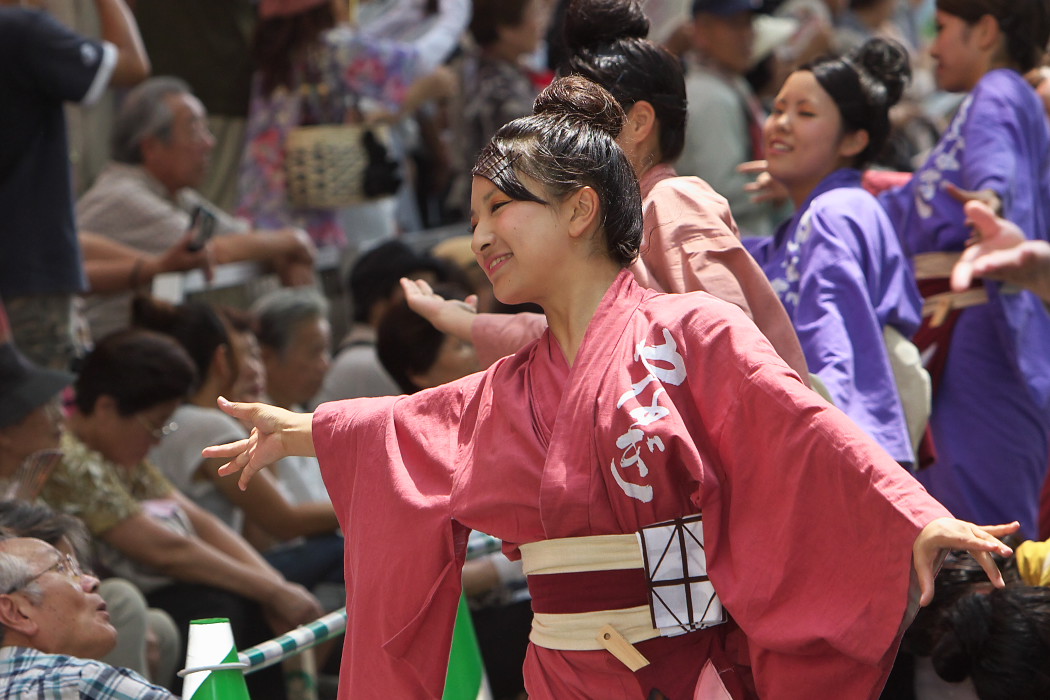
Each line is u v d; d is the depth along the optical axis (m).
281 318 13.08
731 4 15.77
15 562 7.19
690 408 5.27
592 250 5.48
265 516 11.70
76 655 7.29
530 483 5.35
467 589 10.63
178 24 16.11
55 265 11.34
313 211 15.70
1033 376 9.06
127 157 14.00
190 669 6.51
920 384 8.02
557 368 5.50
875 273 7.95
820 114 8.64
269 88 15.56
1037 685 6.02
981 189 8.97
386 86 16.06
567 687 5.52
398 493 5.65
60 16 14.84
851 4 20.89
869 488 4.89
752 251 8.77
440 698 5.78
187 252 13.02
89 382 10.43
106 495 10.17
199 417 11.69
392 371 11.25
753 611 5.10
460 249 14.66
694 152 15.55
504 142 5.45
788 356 6.40
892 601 4.84
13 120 11.09
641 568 5.32
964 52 9.71
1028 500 9.23
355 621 5.81
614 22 6.97
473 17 16.56
